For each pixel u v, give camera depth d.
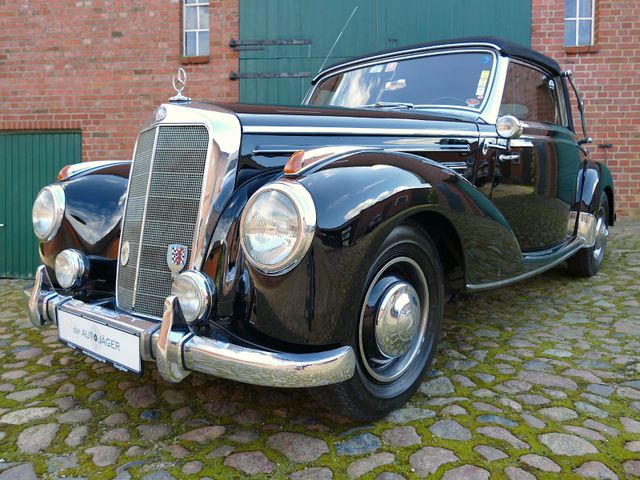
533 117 3.61
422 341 2.30
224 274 1.87
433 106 3.17
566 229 4.05
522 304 3.80
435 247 2.30
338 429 2.09
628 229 6.30
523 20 6.63
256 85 7.02
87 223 2.54
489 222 2.38
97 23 7.20
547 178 3.58
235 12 6.98
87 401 2.39
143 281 2.15
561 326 3.30
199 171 2.01
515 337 3.11
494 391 2.40
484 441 1.98
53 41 7.28
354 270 1.79
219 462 1.88
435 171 2.17
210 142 2.00
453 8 6.69
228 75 7.04
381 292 2.02
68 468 1.87
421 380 2.29
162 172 2.12
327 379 1.72
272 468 1.84
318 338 1.75
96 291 2.47
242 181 2.03
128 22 7.16
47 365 2.87
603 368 2.65
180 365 1.76
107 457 1.93
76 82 7.29
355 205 1.79
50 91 7.33
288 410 2.26
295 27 6.91
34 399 2.42
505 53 3.20
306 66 6.93
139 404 2.34
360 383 1.96
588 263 4.34
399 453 1.91
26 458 1.94
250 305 1.80
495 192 3.07
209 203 1.96
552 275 4.64
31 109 7.38
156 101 7.19
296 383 1.67
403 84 3.35
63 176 2.78
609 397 2.34
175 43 7.11
